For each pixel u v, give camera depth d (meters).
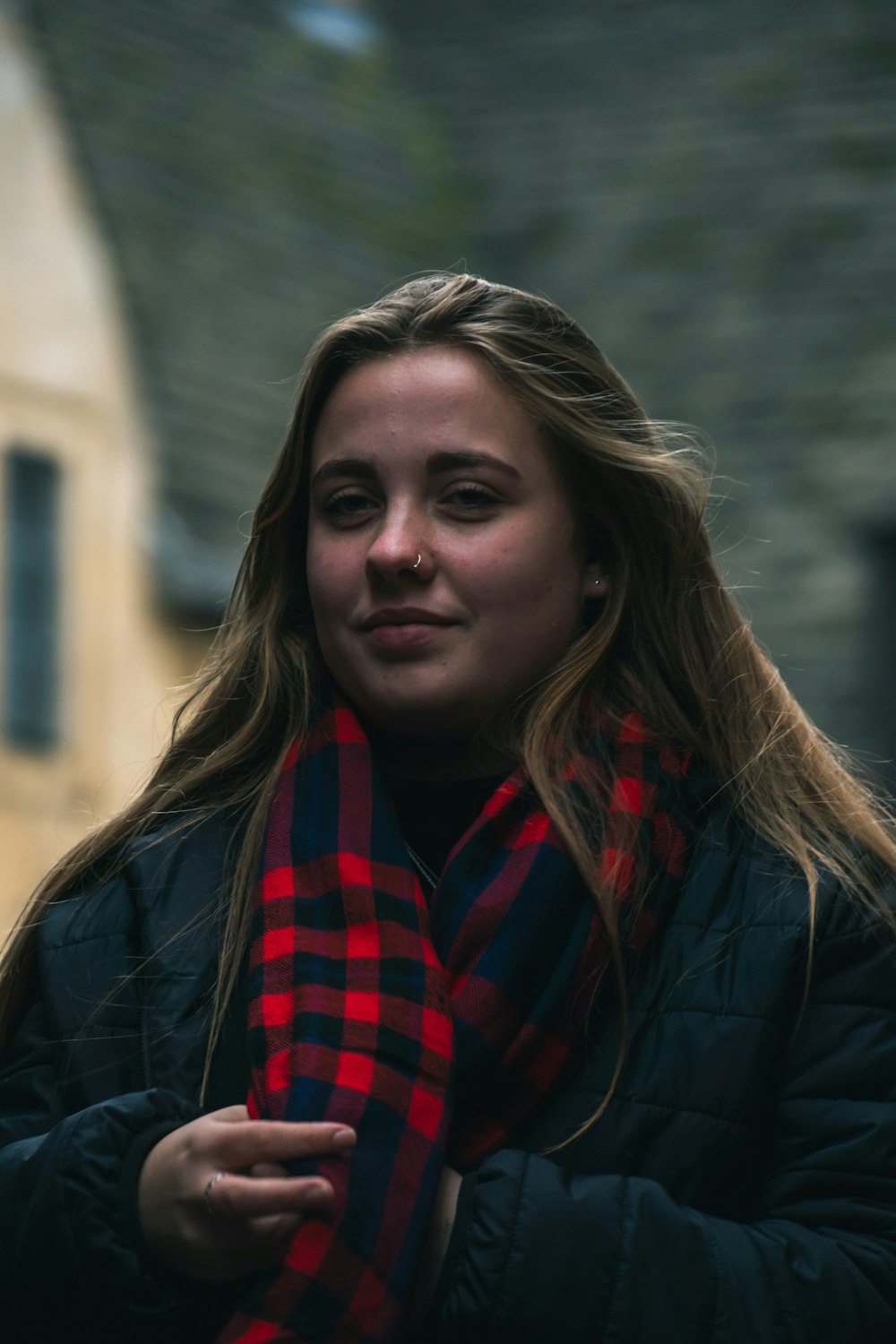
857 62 17.62
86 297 13.11
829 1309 2.55
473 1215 2.57
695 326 15.80
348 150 17.09
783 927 2.78
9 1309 2.67
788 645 13.78
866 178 16.58
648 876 2.84
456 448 2.89
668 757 2.97
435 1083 2.65
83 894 3.04
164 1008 2.82
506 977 2.72
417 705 2.88
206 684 3.24
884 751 13.52
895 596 14.16
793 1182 2.68
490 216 17.12
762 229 16.39
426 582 2.88
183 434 13.16
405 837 3.02
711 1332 2.51
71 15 16.16
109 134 14.98
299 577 3.15
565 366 3.05
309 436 3.04
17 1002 3.06
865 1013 2.77
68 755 12.26
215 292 14.30
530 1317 2.50
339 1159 2.55
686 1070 2.70
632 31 18.61
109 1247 2.58
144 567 12.52
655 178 17.12
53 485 12.59
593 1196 2.57
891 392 14.97
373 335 2.98
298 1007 2.69
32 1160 2.69
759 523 14.43
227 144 15.97
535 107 18.17
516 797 2.88
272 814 2.90
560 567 2.96
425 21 19.33
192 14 17.44
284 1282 2.50
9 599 12.41
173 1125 2.64
